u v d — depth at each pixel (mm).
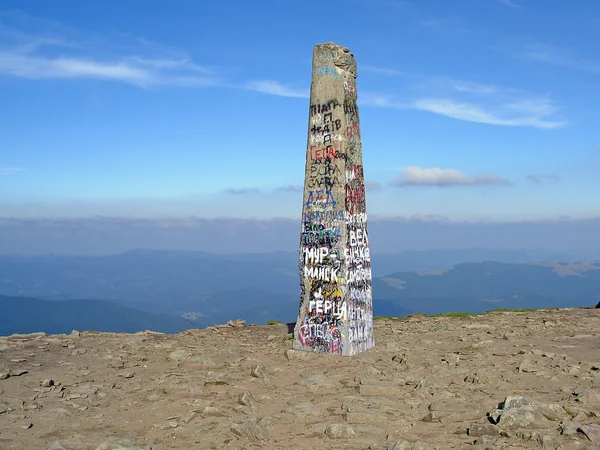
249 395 10336
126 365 13836
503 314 25234
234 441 8219
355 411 9547
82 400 10453
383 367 13484
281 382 12148
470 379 11719
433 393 10656
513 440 7957
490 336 18000
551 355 14188
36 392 11031
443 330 19734
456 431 8633
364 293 16094
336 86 15453
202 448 7926
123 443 7773
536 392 10664
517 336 18031
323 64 15672
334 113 15453
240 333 20172
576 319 22438
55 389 11258
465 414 9336
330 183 15445
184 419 9156
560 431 8219
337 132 15383
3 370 12391
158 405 10086
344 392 11211
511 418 8555
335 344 15078
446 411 9578
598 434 7922
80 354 15172
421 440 8211
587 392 9930
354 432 8555
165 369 13383
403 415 9484
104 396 10781
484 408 9648
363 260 16188
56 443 7910
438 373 12430
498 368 12781
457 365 13367
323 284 15430
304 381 11930
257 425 8742
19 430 8727
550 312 25500
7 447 7969
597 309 26438
